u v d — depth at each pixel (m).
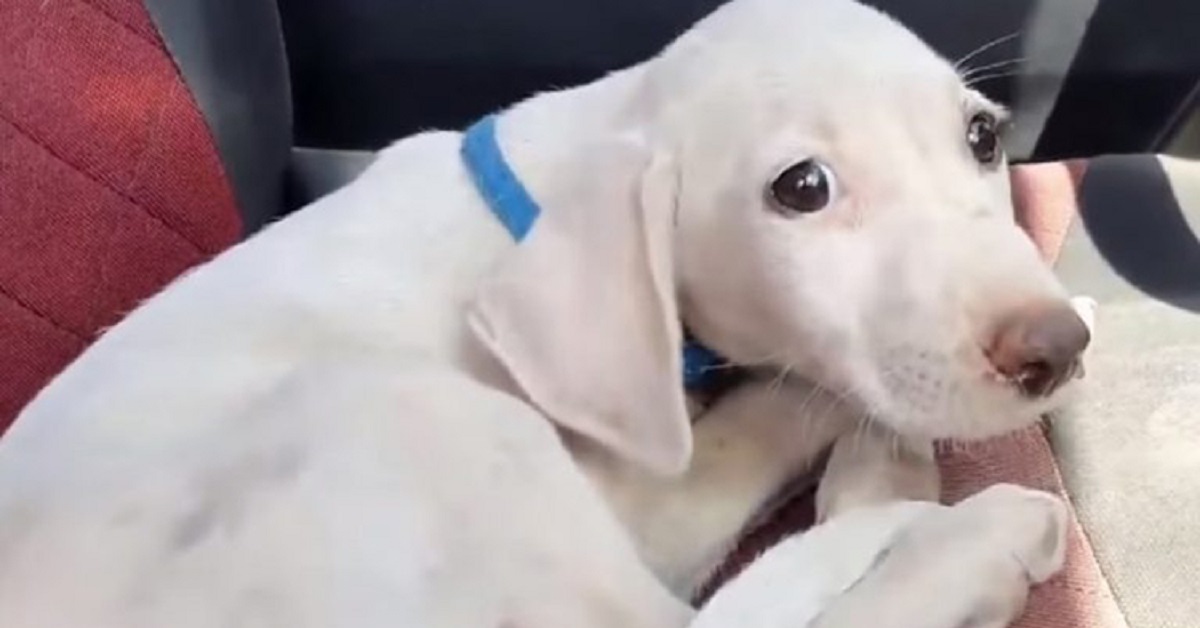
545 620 0.44
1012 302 0.44
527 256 0.48
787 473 0.50
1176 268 0.58
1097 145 0.72
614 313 0.47
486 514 0.45
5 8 0.59
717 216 0.48
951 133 0.48
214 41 0.62
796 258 0.47
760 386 0.51
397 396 0.46
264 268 0.51
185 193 0.60
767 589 0.45
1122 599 0.47
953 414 0.44
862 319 0.46
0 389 0.54
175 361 0.48
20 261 0.56
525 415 0.47
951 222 0.46
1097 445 0.51
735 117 0.48
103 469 0.45
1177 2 0.68
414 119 0.72
